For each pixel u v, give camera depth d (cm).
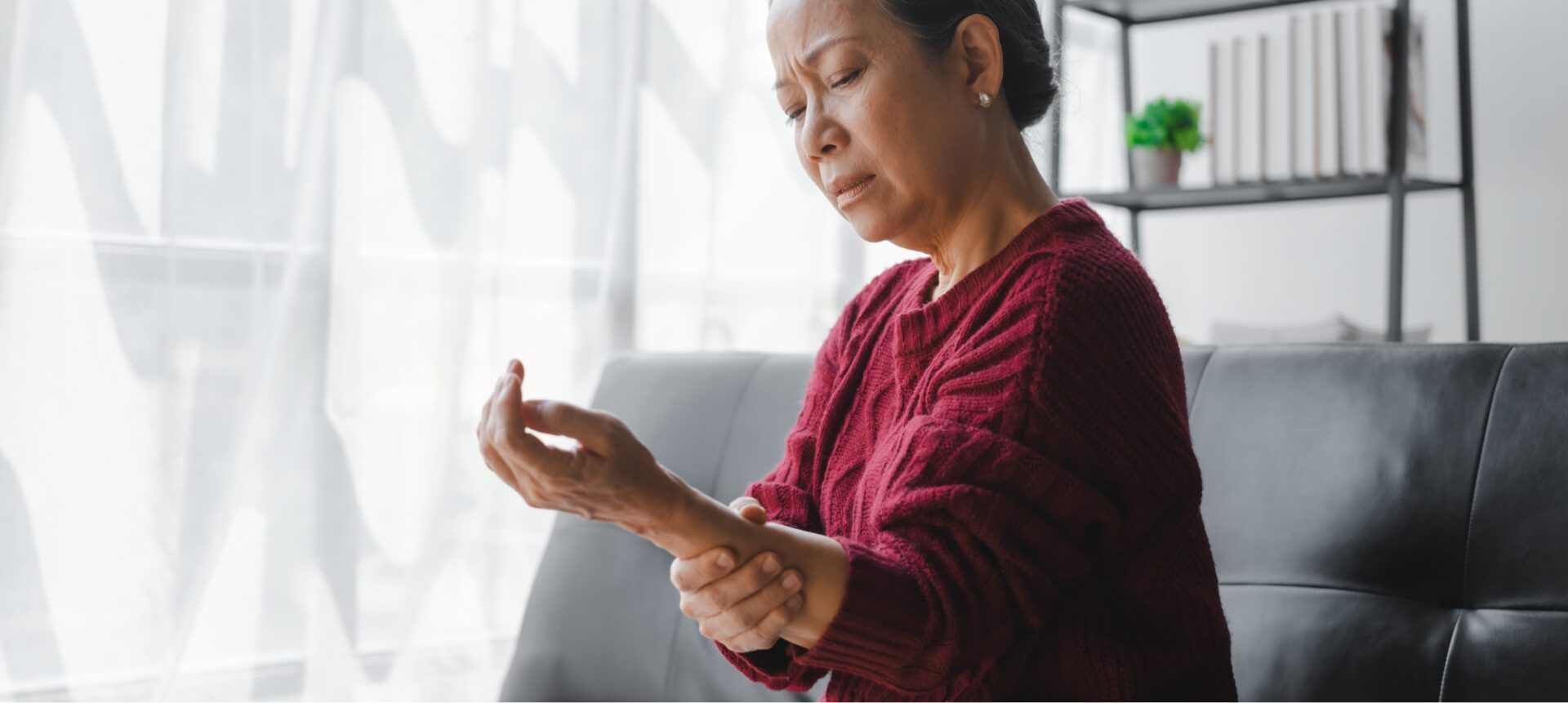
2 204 175
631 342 244
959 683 82
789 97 95
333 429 205
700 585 72
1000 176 92
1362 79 254
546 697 154
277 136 199
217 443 194
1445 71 299
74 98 181
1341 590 108
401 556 216
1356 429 112
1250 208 334
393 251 213
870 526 86
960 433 78
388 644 215
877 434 96
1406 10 253
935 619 74
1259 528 114
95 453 183
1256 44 268
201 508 193
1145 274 87
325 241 204
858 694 88
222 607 196
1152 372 82
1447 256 301
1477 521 104
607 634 153
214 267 193
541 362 233
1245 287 336
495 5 225
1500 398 106
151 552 188
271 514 200
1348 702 104
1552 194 287
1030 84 94
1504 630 100
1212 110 276
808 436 104
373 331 212
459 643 223
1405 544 107
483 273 225
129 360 186
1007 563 76
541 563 165
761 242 265
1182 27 349
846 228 283
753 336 265
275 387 200
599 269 239
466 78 220
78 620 182
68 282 181
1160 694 83
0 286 176
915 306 99
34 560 179
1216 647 85
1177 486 82
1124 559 82
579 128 236
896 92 87
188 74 190
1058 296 81
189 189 191
